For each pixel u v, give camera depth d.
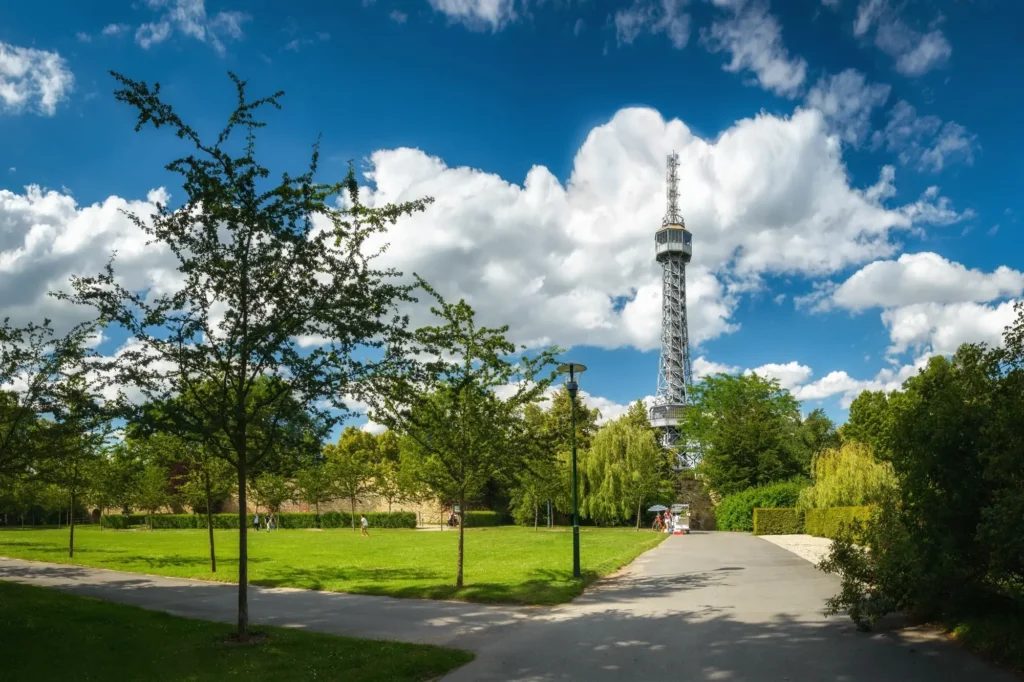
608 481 57.81
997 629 9.78
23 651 10.49
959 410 10.45
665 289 135.38
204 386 12.10
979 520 10.14
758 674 9.11
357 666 9.68
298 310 11.55
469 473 17.50
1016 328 9.94
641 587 18.05
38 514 73.12
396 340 12.12
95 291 10.98
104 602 15.02
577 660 10.08
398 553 29.53
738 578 19.75
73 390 11.58
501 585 17.50
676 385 127.12
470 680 9.10
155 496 53.62
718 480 66.06
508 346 17.34
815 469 49.81
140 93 10.66
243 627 11.44
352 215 12.24
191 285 11.36
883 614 11.56
